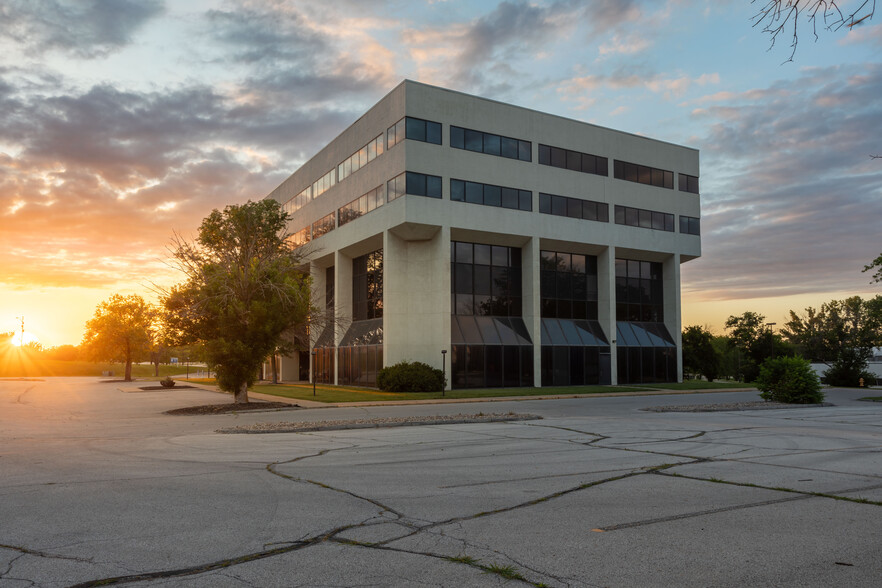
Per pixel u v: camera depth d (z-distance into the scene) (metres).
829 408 27.23
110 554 5.99
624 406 28.16
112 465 11.39
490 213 40.97
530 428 18.08
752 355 61.62
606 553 5.98
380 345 40.91
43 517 7.45
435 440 15.16
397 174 38.97
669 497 8.56
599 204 46.12
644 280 50.31
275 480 9.87
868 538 6.51
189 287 29.91
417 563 5.69
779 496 8.62
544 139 44.03
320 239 50.47
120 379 74.00
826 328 65.44
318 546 6.25
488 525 7.07
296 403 29.19
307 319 32.72
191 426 19.27
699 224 51.53
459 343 40.00
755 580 5.21
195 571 5.50
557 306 45.88
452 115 40.28
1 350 126.62
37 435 16.73
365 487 9.30
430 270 40.50
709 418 21.73
